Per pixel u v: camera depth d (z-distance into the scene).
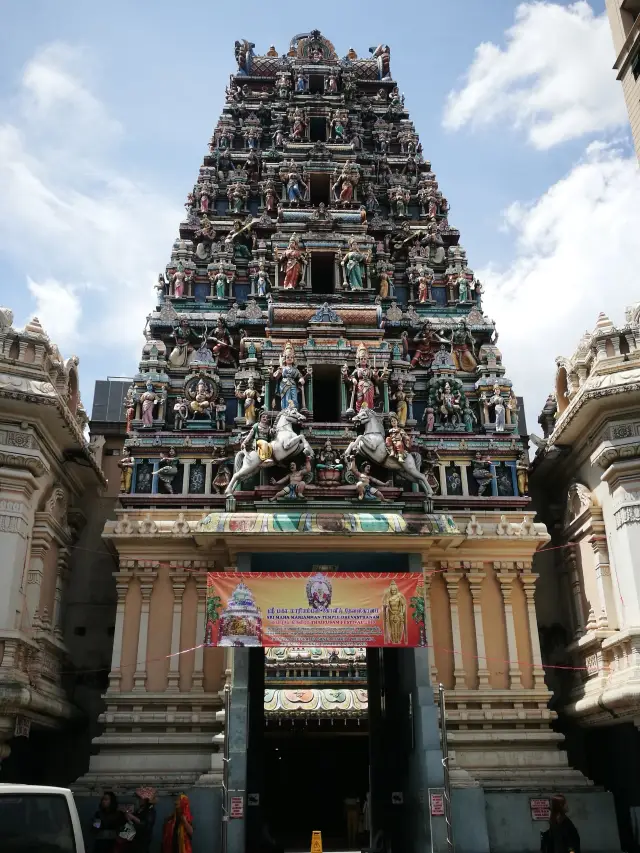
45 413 21.78
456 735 22.64
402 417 26.98
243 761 20.20
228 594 21.22
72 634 25.73
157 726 22.28
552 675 25.67
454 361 29.39
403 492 24.73
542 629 26.19
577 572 24.67
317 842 20.22
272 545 22.36
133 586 23.98
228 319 28.91
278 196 33.22
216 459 26.12
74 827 10.83
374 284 30.95
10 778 21.67
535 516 27.14
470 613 24.31
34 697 19.91
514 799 21.03
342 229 31.12
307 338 27.80
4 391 20.91
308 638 21.03
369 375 26.30
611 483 22.22
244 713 20.61
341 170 33.12
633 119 26.44
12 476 21.12
